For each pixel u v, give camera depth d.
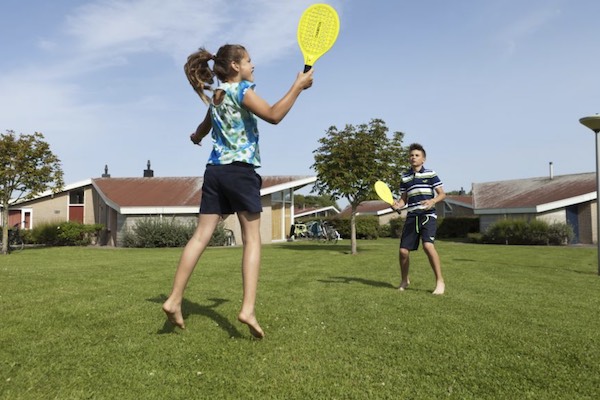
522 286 6.37
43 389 2.31
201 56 3.32
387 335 3.37
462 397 2.29
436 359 2.85
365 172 14.89
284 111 3.04
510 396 2.31
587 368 2.71
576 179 28.42
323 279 7.11
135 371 2.56
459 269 9.03
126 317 3.80
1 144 16.88
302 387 2.38
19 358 2.75
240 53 3.27
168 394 2.28
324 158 16.02
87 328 3.45
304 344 3.10
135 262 10.99
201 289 5.66
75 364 2.66
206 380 2.46
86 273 7.82
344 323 3.74
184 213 23.77
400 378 2.53
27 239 25.58
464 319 3.95
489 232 25.72
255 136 3.26
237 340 3.18
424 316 4.05
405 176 6.13
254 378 2.49
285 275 7.73
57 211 28.45
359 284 6.48
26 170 17.17
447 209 39.78
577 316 4.16
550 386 2.44
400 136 16.00
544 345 3.16
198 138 3.75
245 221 3.21
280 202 27.39
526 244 24.25
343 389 2.37
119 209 23.06
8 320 3.68
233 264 9.73
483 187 35.09
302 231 29.22
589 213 25.27
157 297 4.89
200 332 3.36
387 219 40.88
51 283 6.13
